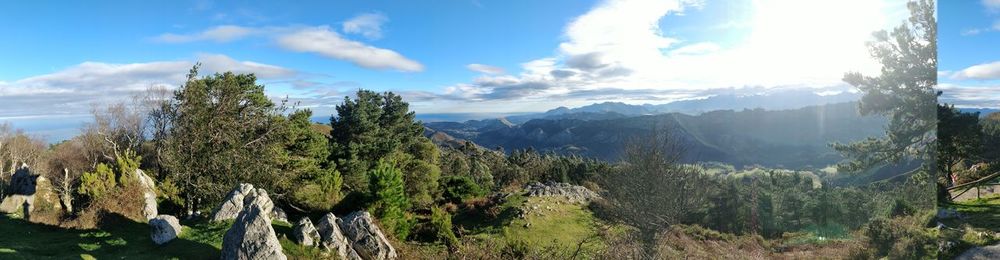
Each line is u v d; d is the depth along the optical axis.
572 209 39.25
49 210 22.95
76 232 20.61
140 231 21.39
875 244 19.62
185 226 21.89
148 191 24.98
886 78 21.45
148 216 23.53
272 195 36.09
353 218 22.31
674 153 35.41
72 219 21.89
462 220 38.22
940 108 20.86
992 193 21.36
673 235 31.42
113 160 42.53
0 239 18.62
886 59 21.28
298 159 42.75
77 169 51.81
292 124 43.62
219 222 22.77
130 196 23.41
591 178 85.00
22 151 61.56
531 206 38.09
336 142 60.19
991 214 18.56
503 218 36.06
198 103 35.47
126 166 25.11
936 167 20.03
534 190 44.94
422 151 77.00
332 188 36.69
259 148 38.59
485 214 37.59
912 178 20.34
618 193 35.66
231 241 17.97
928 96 20.38
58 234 20.22
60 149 62.72
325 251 20.08
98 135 46.72
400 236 26.30
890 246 18.94
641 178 33.16
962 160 21.58
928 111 20.38
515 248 23.39
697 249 29.94
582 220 36.44
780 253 29.97
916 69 20.34
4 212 23.14
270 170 37.22
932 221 18.91
